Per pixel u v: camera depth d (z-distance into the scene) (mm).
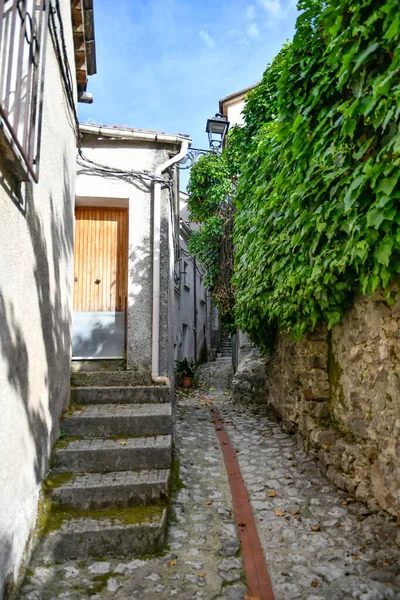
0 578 2062
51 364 3295
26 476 2570
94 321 5461
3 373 2125
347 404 3537
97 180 5289
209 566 2588
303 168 3104
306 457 4230
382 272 2354
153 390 4438
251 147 6059
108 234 5625
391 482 2664
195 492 3576
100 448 3416
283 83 3320
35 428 2793
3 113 1713
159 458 3445
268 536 2889
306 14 3018
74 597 2299
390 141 2080
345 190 2584
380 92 2059
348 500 3260
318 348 4168
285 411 5402
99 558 2678
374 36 2283
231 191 10078
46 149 2973
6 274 2133
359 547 2691
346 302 3338
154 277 5148
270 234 4406
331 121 2738
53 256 3293
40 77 2416
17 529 2363
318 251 3191
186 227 13438
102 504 3033
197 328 16375
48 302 3141
